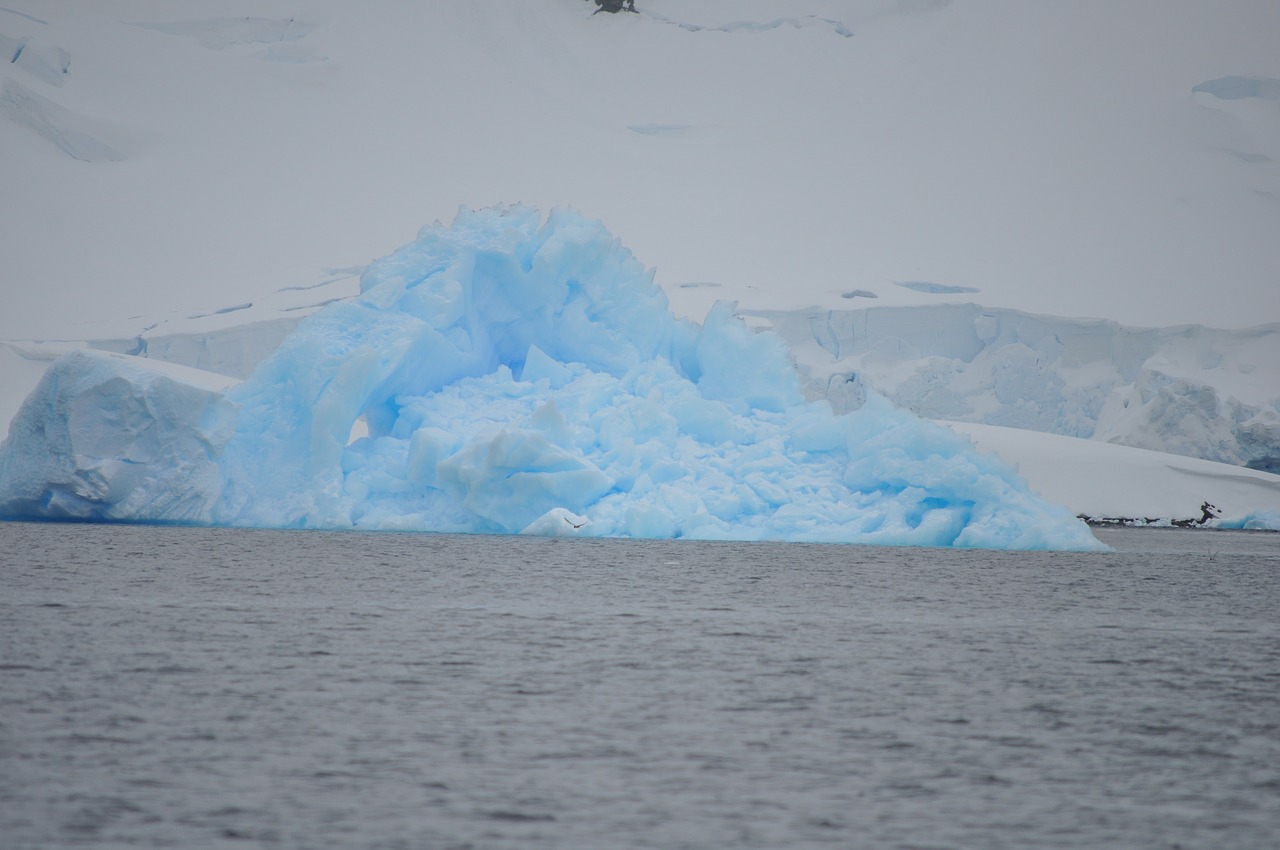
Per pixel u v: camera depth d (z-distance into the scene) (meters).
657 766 35.31
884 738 38.94
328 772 34.00
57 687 42.78
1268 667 53.34
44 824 29.59
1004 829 30.75
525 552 101.38
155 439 105.00
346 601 67.94
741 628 61.44
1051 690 46.91
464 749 36.47
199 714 39.69
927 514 103.31
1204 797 33.56
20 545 96.94
